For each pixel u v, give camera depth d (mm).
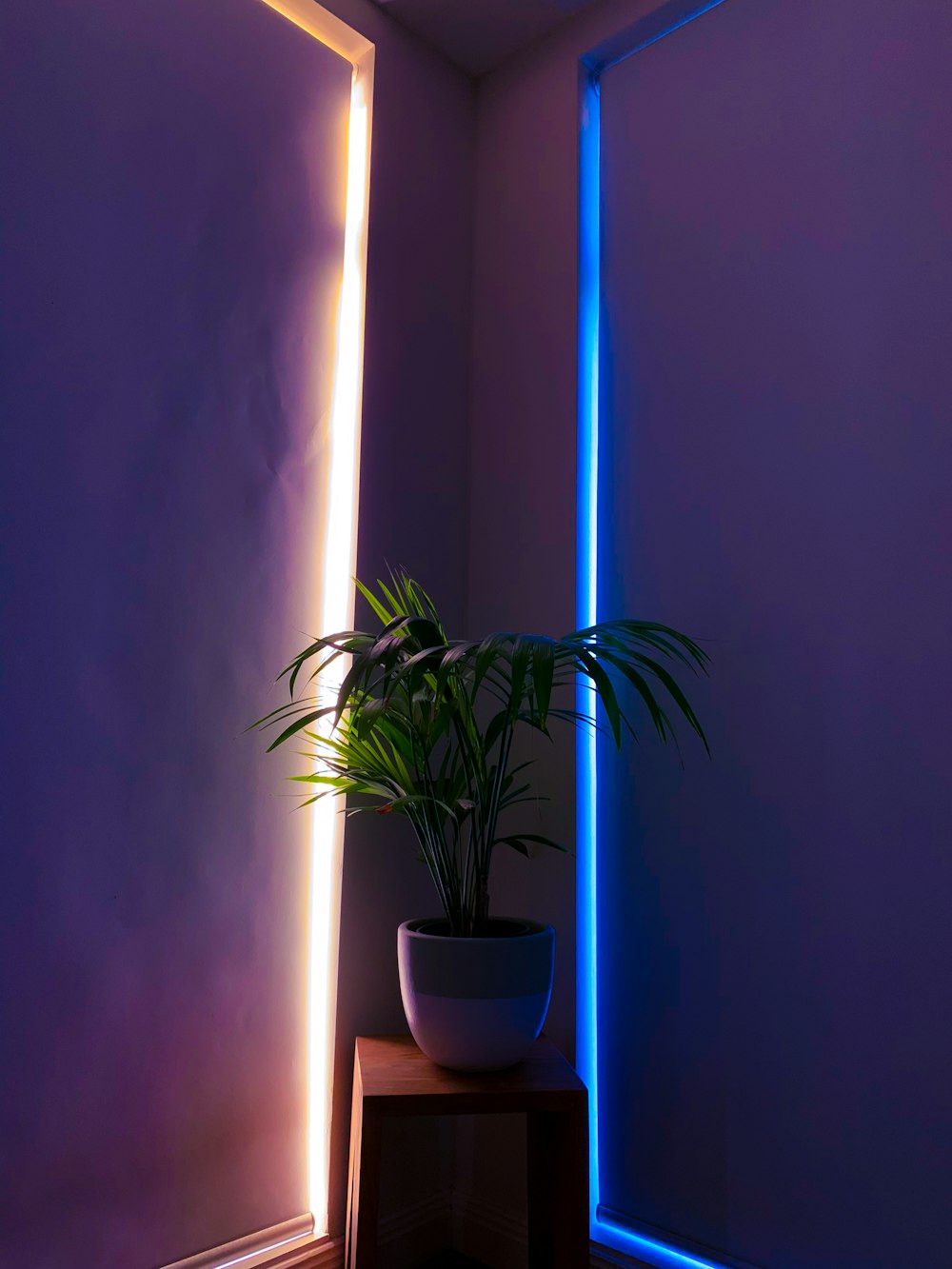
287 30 1786
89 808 1370
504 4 1905
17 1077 1265
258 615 1614
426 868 1791
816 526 1504
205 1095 1458
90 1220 1312
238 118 1681
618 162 1895
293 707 1649
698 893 1567
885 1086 1323
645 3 1826
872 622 1420
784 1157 1408
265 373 1671
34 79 1406
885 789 1375
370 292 1820
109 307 1461
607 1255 1567
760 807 1511
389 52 1929
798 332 1566
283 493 1679
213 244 1614
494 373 1995
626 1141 1596
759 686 1537
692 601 1646
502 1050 1321
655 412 1752
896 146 1480
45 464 1366
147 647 1459
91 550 1407
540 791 1765
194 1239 1420
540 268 1938
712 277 1701
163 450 1508
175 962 1445
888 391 1442
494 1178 1724
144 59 1549
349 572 1732
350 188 1872
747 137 1684
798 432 1546
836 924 1401
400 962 1415
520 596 1863
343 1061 1604
